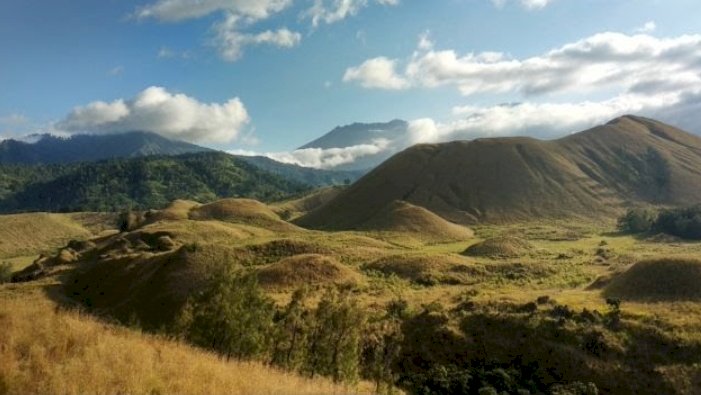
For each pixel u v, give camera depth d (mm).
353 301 37625
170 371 16312
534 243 140750
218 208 191000
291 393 17062
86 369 14656
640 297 64688
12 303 20516
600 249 119375
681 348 48781
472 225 189125
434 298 70125
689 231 144000
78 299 88375
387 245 132875
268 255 106875
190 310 34125
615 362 48531
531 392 46438
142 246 122938
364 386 34906
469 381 46625
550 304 59531
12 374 13367
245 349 30750
